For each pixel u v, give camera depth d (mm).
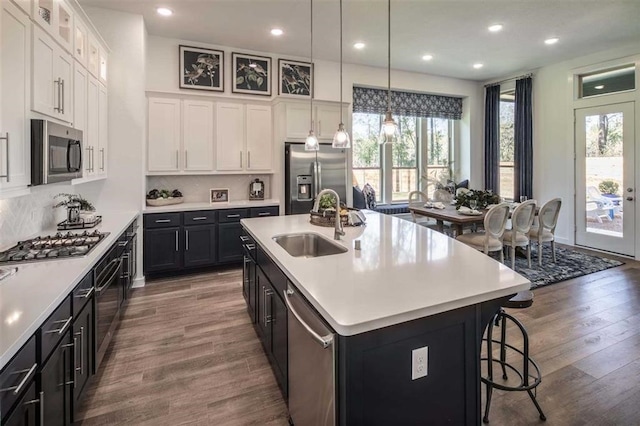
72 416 1699
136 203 4113
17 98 1858
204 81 4906
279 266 1943
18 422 1169
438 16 4121
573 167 5812
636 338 2773
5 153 1733
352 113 6020
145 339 2848
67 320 1606
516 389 1870
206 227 4531
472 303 1408
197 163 4699
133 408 2039
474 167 7227
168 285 4145
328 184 5117
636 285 3965
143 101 4121
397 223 3174
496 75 6688
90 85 3191
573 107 5754
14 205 2443
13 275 1742
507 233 4551
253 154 5031
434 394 1391
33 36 2029
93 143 3287
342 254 2059
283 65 5375
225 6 3836
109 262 2459
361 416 1251
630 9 3979
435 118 7117
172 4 3783
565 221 5980
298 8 3895
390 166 6812
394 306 1303
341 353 1221
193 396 2152
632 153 5094
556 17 4180
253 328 3035
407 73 6449
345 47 5121
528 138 6371
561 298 3594
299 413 1682
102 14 3881
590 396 2105
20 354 1171
